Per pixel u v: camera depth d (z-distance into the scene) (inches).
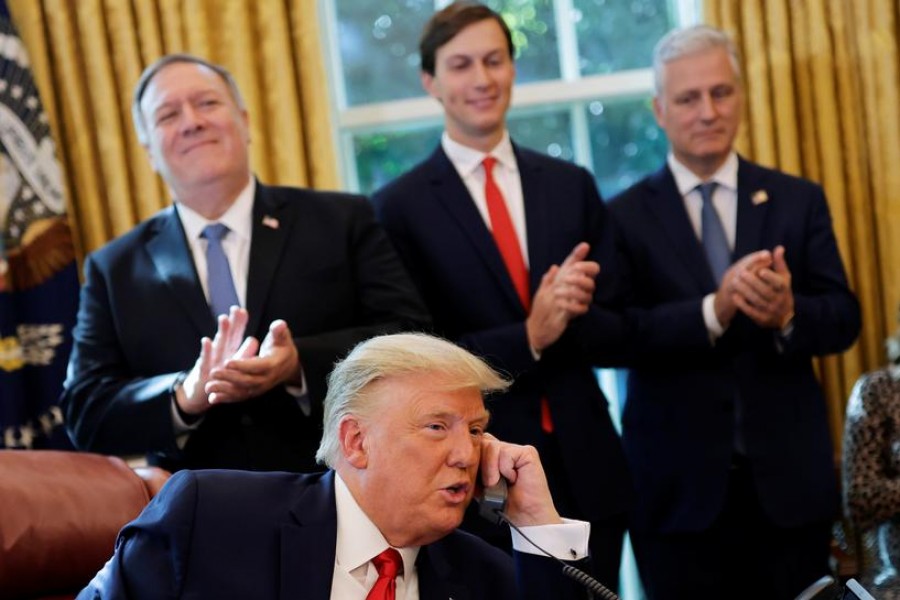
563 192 137.3
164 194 165.3
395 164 182.9
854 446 125.3
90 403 120.2
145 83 128.7
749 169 148.3
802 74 171.6
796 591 138.9
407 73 182.2
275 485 80.7
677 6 183.2
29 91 158.2
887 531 123.6
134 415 116.6
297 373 115.6
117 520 91.7
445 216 135.4
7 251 155.6
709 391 139.9
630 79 182.2
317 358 116.3
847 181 172.1
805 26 171.6
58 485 91.2
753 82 171.0
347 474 78.6
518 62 183.5
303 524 77.7
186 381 114.3
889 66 171.2
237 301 122.8
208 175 122.8
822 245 145.3
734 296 133.2
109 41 163.3
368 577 78.1
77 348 125.6
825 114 170.9
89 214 162.7
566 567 77.7
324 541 77.1
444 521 76.7
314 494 79.7
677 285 143.2
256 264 122.6
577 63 183.3
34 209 157.2
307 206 127.7
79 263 163.8
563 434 129.8
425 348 77.6
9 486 89.3
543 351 131.0
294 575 75.7
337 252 125.5
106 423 118.2
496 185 137.9
